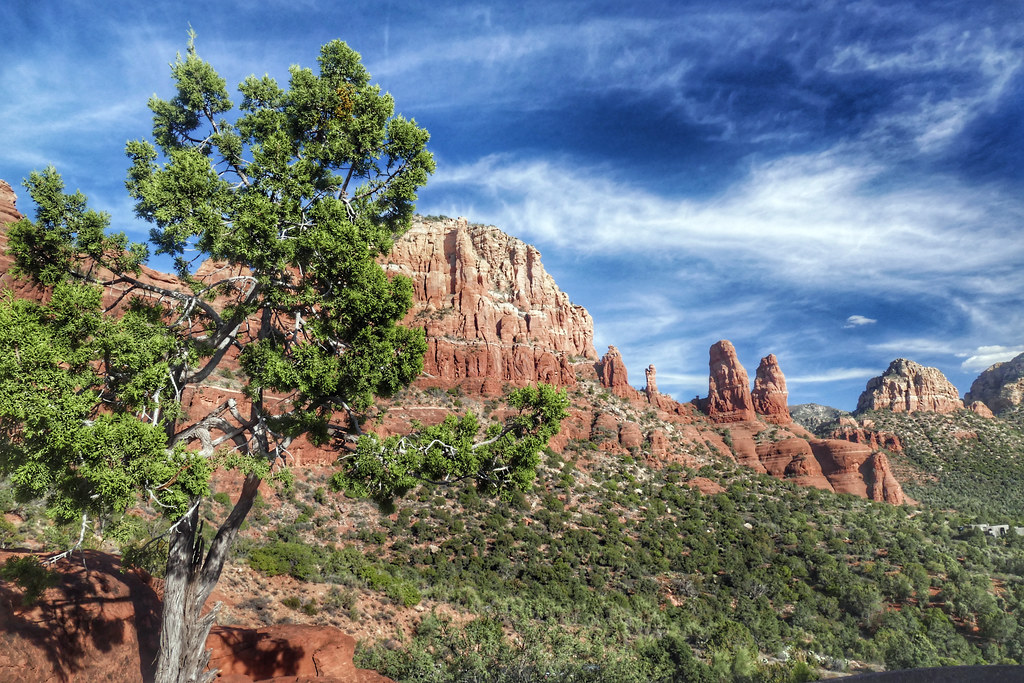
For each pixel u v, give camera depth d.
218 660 21.23
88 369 15.05
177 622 15.73
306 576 39.62
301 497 62.91
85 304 15.27
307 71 19.98
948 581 71.81
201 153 20.02
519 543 65.81
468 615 41.75
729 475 113.06
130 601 18.78
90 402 13.54
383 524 63.47
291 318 18.48
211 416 17.38
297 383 16.11
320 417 17.50
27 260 15.91
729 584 68.19
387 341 16.98
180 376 17.19
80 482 13.42
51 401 12.68
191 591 16.20
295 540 52.12
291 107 20.11
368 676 24.23
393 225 20.72
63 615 15.86
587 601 53.72
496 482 18.16
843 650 56.47
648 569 68.12
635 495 91.25
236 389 61.56
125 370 15.55
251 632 23.66
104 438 12.70
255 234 15.55
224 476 59.19
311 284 17.58
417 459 16.89
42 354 12.88
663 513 87.12
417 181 20.22
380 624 36.31
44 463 12.70
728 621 55.44
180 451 13.84
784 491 110.56
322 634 24.22
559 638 38.19
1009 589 69.75
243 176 19.38
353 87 20.44
